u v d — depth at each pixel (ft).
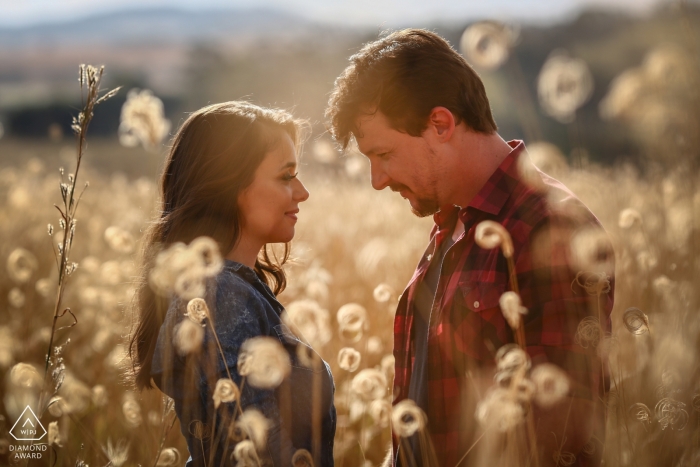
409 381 7.79
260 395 6.41
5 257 16.74
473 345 6.72
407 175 7.30
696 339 8.07
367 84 7.20
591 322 6.09
